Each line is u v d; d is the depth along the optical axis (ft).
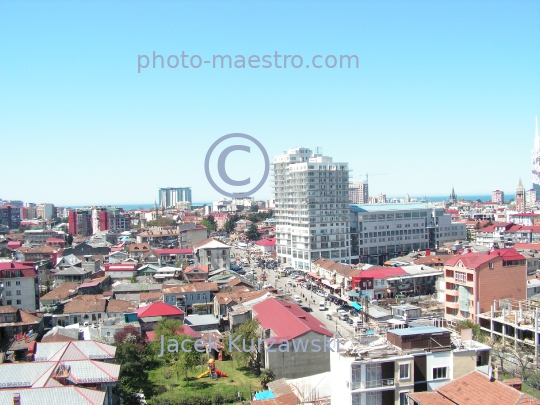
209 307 447.83
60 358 232.73
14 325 348.18
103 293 471.21
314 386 249.55
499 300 362.94
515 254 383.24
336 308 465.47
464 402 164.86
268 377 275.39
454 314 383.45
